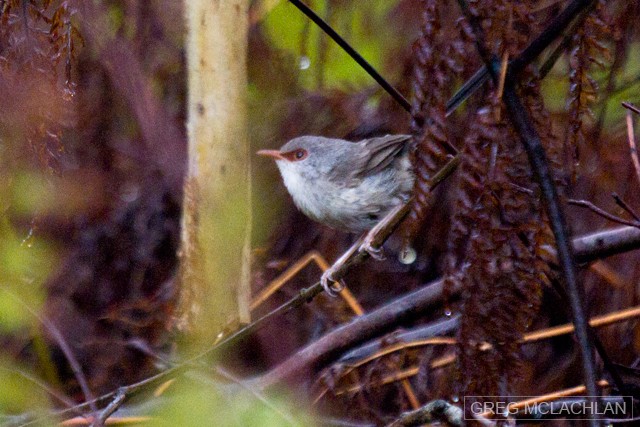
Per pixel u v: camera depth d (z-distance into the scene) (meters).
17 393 7.46
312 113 12.77
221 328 8.83
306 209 10.96
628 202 10.72
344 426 9.65
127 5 11.64
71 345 11.14
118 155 11.70
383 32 13.10
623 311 9.47
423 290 9.56
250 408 7.03
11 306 8.52
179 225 11.67
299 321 11.78
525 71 6.14
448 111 7.59
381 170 10.37
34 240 9.84
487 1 5.88
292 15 13.03
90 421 7.75
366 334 9.71
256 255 12.25
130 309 11.59
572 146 6.80
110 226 11.59
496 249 6.02
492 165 5.98
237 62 8.68
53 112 7.64
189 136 8.69
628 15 9.84
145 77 11.60
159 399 8.64
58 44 7.58
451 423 6.37
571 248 5.68
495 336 6.16
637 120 10.96
